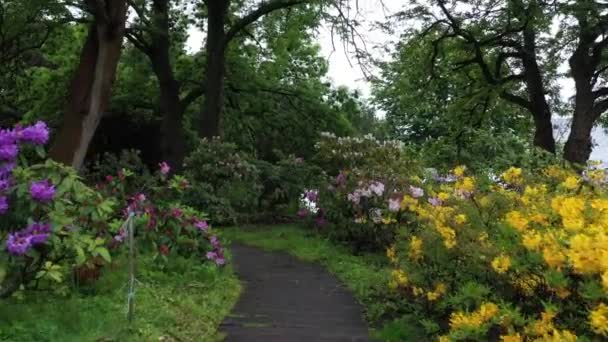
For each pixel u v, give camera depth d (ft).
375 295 26.22
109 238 24.32
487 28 67.56
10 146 17.42
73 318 18.26
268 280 30.99
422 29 69.41
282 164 61.16
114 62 39.73
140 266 26.43
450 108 73.77
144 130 78.95
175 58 79.61
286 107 77.10
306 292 28.22
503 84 69.87
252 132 79.71
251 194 55.52
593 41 59.77
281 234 47.16
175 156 69.41
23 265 18.39
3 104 78.79
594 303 12.25
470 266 18.45
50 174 18.38
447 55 74.84
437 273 20.93
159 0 69.10
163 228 27.73
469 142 52.37
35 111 72.90
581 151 59.06
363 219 38.04
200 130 65.77
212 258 29.12
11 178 17.66
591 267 11.55
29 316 17.84
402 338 20.20
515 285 15.80
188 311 21.93
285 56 80.53
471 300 17.17
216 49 65.41
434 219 21.09
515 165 34.45
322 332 21.11
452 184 25.90
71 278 21.77
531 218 15.66
